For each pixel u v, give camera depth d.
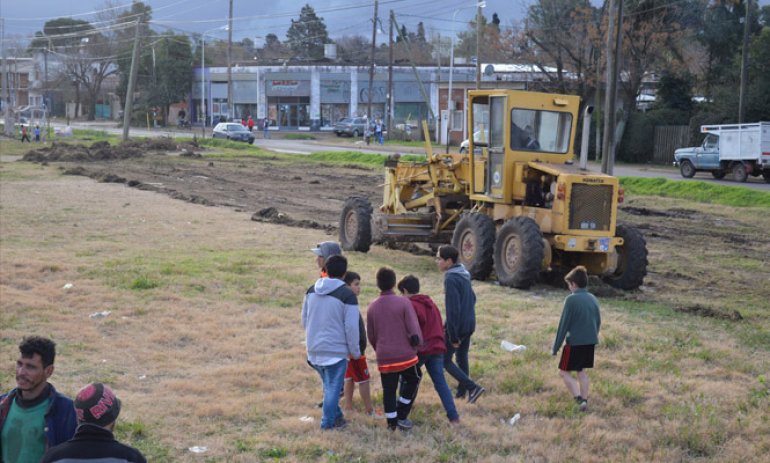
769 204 28.17
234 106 90.94
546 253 14.34
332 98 86.38
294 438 7.73
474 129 16.17
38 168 38.78
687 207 28.44
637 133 50.75
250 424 8.12
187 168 41.12
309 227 22.25
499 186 15.46
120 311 12.39
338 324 7.80
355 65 86.06
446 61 92.75
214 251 17.81
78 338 11.00
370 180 36.50
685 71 52.88
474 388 8.62
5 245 18.02
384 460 7.29
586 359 8.65
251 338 11.18
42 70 117.56
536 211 14.84
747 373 10.05
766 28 49.97
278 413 8.39
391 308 7.87
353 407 8.62
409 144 65.50
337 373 7.82
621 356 10.52
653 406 8.79
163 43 95.56
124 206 25.45
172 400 8.67
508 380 9.36
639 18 51.78
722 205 28.94
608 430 8.12
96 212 23.92
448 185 17.30
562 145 15.56
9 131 68.44
